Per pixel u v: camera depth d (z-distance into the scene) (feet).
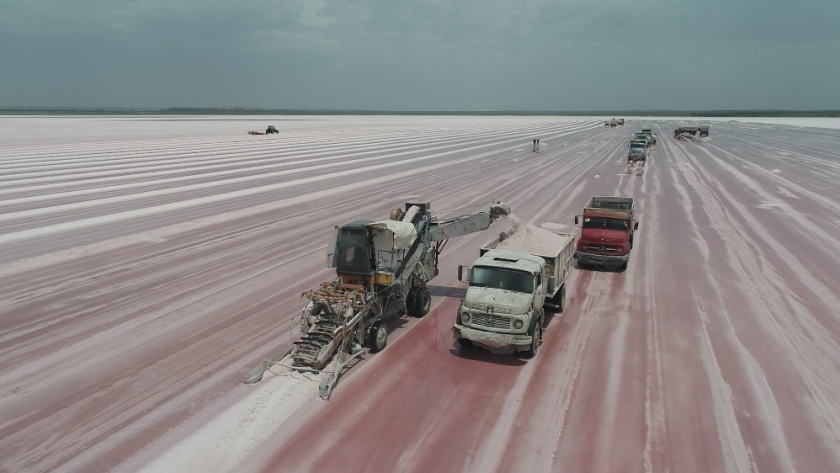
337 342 39.83
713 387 37.52
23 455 29.78
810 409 34.88
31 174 140.26
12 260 66.80
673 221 92.43
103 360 40.91
